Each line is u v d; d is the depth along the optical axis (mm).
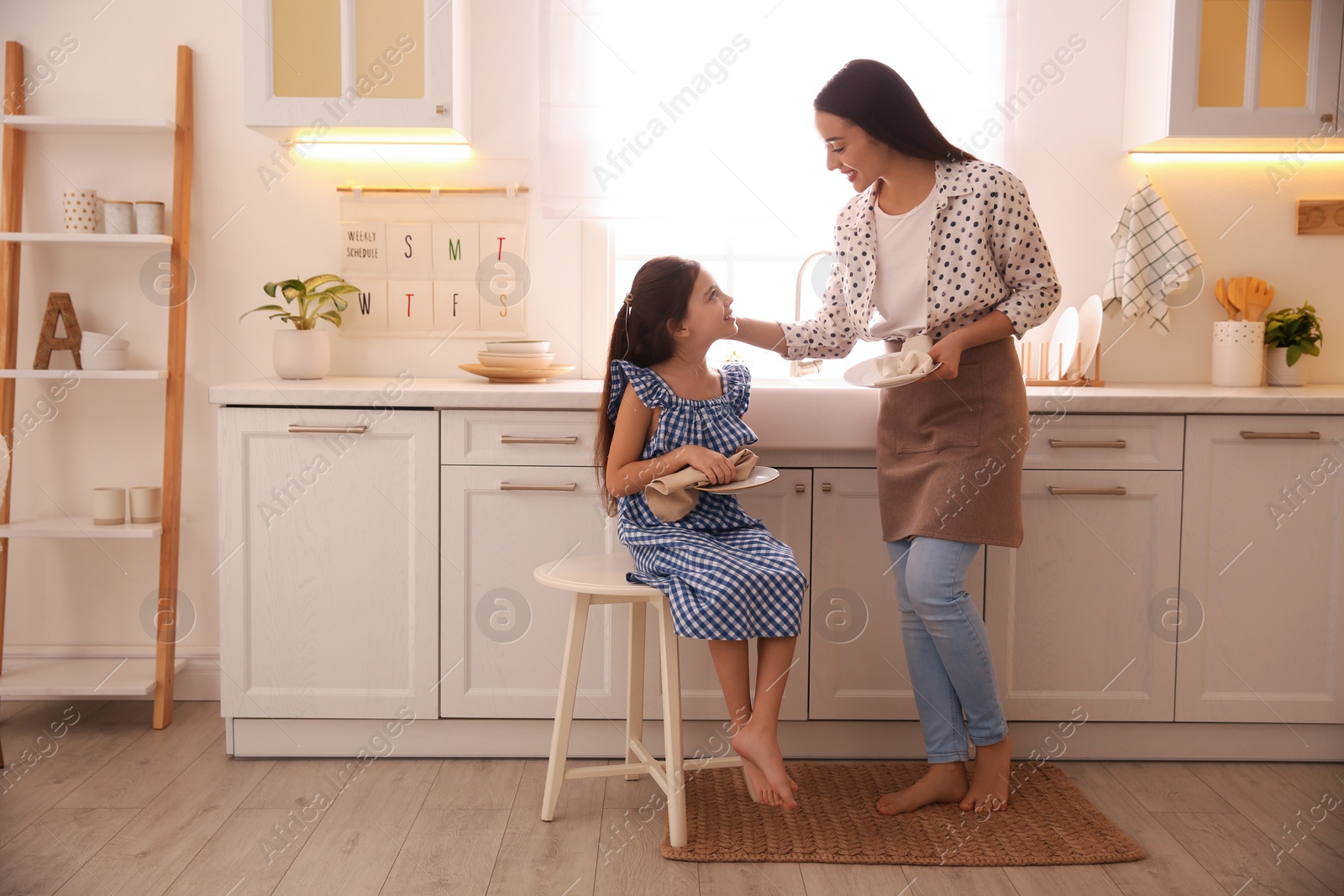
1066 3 2480
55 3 2439
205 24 2455
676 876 1654
